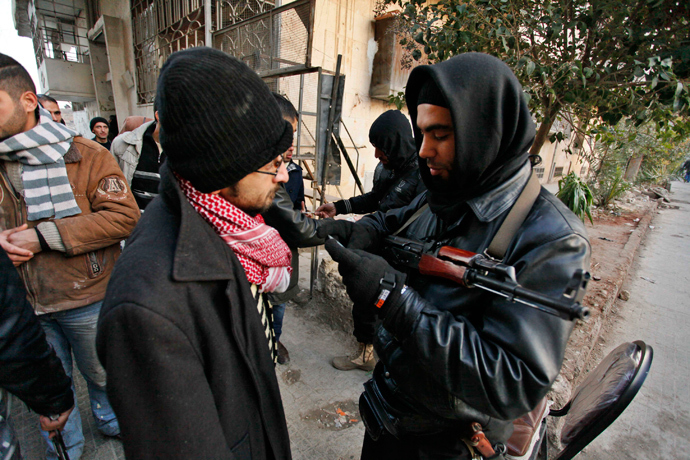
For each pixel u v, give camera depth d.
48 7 8.98
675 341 3.32
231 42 4.20
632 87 2.37
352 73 5.92
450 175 0.99
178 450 0.64
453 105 0.81
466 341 0.78
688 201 11.65
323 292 3.19
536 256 0.77
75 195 1.50
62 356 1.68
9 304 0.88
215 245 0.74
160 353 0.61
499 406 0.76
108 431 1.86
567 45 2.70
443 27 2.79
